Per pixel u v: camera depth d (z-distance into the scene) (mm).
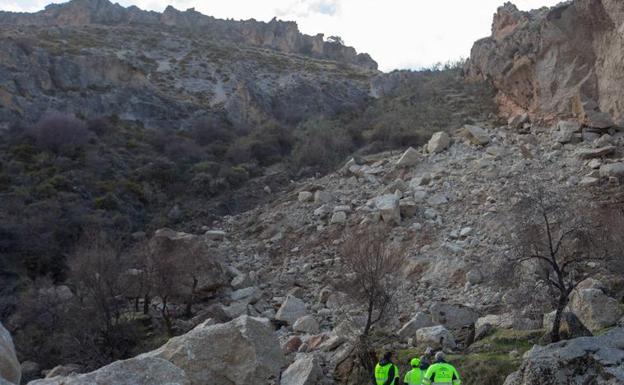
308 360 14336
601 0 31312
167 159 40250
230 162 41812
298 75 65500
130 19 90438
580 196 22859
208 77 65438
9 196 31969
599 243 15234
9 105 42438
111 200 33688
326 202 31984
